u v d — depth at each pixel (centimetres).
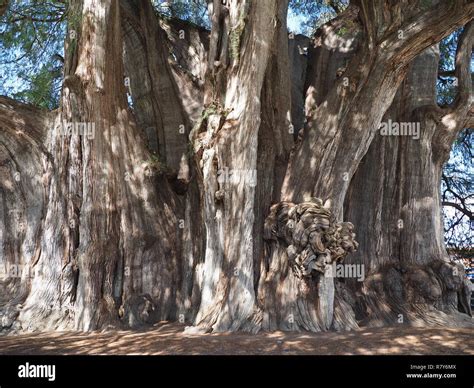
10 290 1224
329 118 1166
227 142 1104
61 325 1150
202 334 1020
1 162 1297
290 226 1087
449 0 1022
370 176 1327
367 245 1292
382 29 1111
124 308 1201
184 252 1285
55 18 1421
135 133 1309
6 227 1286
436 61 1388
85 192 1195
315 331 1047
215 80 1154
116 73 1273
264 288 1111
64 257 1191
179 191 1363
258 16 1120
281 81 1248
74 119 1202
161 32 1469
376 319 1188
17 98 1520
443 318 1178
